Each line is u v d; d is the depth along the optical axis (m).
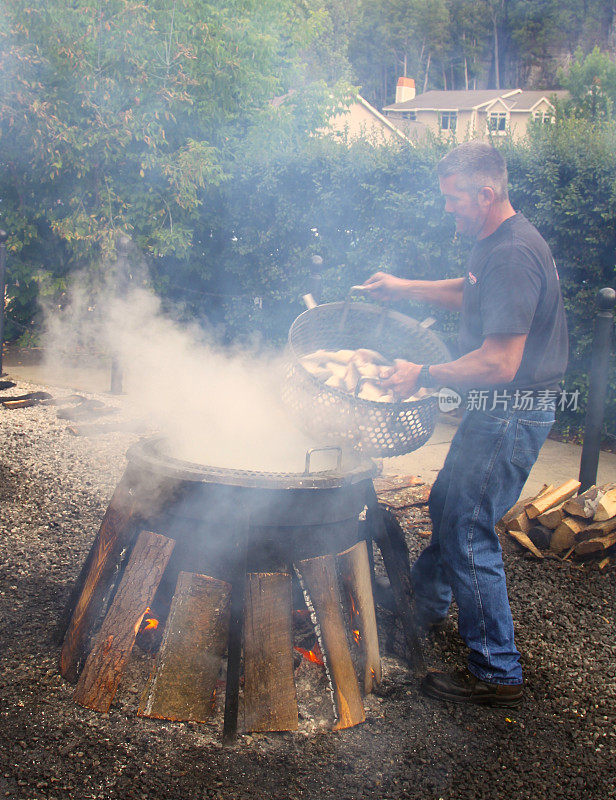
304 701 2.42
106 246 7.71
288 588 2.33
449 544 2.53
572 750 2.33
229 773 2.08
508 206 2.40
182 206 7.70
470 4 65.88
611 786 2.17
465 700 2.52
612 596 3.46
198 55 8.12
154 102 7.82
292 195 7.36
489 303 2.31
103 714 2.29
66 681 2.45
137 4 7.61
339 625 2.39
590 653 2.94
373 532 2.66
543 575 3.63
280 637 2.31
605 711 2.56
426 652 2.86
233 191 7.92
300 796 2.03
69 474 4.68
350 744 2.26
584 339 5.78
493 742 2.33
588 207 5.65
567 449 5.76
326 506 2.35
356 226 7.00
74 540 3.73
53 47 7.38
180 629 2.31
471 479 2.46
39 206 8.05
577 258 5.86
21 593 3.11
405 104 39.56
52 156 7.36
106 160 7.69
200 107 8.16
